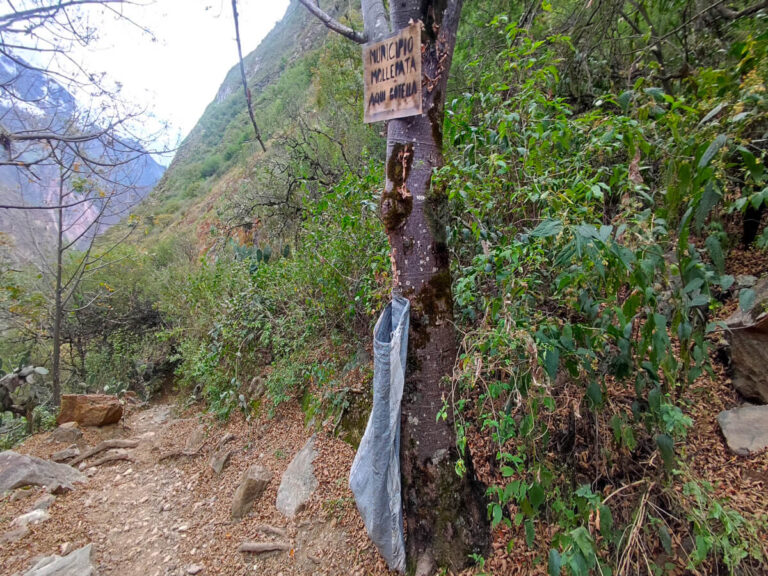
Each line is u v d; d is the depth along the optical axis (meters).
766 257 2.59
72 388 9.16
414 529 2.15
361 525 2.64
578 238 1.31
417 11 1.88
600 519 1.56
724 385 2.35
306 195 4.36
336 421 3.53
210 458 4.29
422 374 2.09
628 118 1.55
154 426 5.97
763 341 2.20
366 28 2.12
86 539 3.32
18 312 6.36
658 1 3.56
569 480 2.02
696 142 1.40
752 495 1.82
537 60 2.05
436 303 2.08
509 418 1.67
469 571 2.01
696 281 1.37
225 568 2.78
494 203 2.10
